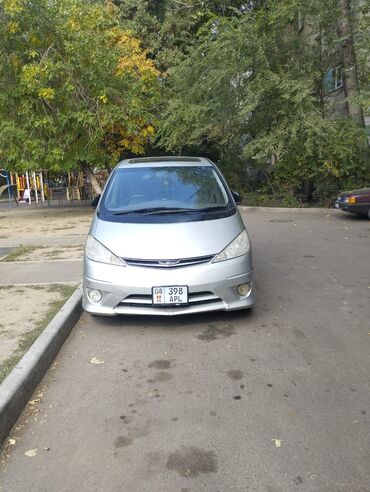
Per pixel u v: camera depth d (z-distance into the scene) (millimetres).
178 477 2871
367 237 10594
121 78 16750
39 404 3797
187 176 6281
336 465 2924
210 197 5926
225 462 2990
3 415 3365
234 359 4461
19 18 15148
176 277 4918
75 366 4473
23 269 8023
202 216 5457
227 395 3811
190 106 16531
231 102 16141
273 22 14984
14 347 4551
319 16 14969
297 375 4105
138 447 3184
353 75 15641
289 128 14531
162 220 5379
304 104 14516
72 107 16000
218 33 16172
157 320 5539
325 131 14250
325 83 16469
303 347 4684
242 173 19516
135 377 4195
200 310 5027
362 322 5336
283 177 16344
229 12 20672
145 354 4660
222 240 5184
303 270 7797
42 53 15914
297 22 16297
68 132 16125
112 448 3184
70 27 15789
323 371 4164
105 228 5395
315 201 17109
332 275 7441
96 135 16016
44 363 4348
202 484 2803
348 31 15234
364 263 8188
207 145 21156
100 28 16688
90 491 2787
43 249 9992
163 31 21766
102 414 3607
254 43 14828
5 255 9484
